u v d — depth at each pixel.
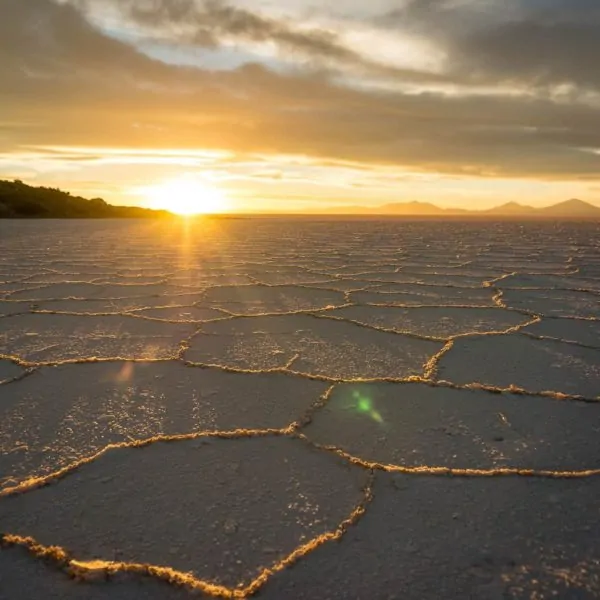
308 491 1.55
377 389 2.37
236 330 3.47
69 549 1.29
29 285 5.35
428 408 2.16
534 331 3.47
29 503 1.47
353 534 1.35
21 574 1.21
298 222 32.56
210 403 2.20
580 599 1.14
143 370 2.61
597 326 3.63
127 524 1.39
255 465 1.69
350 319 3.82
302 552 1.28
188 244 11.62
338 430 1.96
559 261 8.27
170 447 1.80
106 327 3.53
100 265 7.25
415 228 22.25
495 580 1.19
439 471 1.66
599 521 1.41
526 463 1.72
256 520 1.41
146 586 1.17
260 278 6.02
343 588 1.17
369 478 1.61
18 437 1.88
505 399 2.26
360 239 14.20
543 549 1.29
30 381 2.44
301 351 2.99
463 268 7.20
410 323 3.72
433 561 1.25
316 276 6.24
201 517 1.42
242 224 27.55
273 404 2.19
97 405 2.16
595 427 1.99
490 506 1.47
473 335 3.34
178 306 4.28
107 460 1.71
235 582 1.19
